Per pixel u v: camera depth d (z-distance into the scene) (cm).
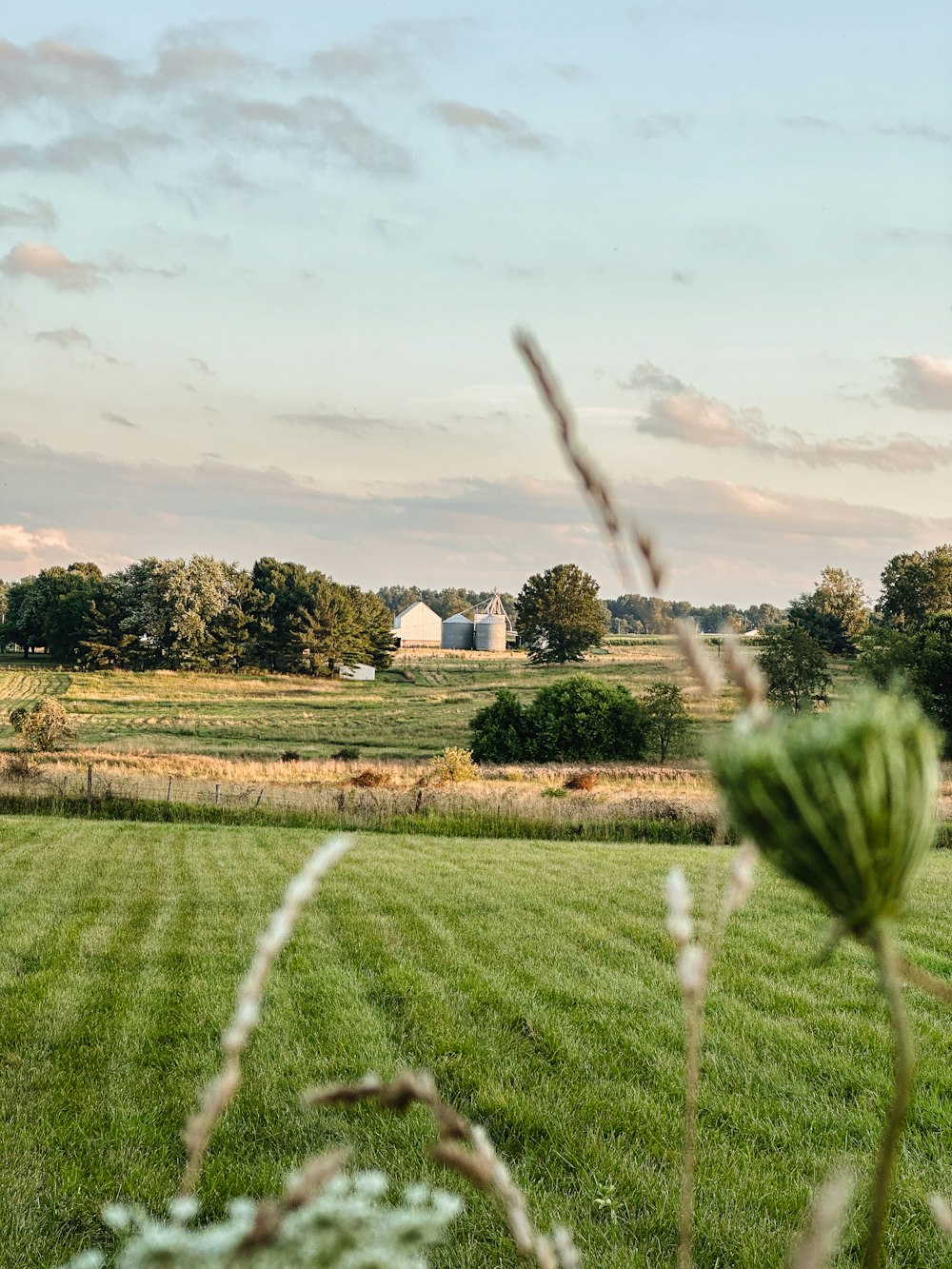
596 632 10094
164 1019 798
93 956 1008
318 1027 777
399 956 1006
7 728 5481
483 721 4291
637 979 923
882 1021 790
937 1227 469
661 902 1312
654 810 2380
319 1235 54
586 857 1814
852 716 54
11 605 12075
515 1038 756
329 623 9419
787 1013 817
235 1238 53
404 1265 55
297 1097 631
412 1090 64
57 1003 837
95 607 9650
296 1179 55
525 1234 63
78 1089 653
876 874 52
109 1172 538
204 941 1073
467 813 2422
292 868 1628
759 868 1510
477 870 1609
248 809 2477
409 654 11750
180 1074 680
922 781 52
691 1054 63
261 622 9500
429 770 3647
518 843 2095
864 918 53
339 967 962
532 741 4156
